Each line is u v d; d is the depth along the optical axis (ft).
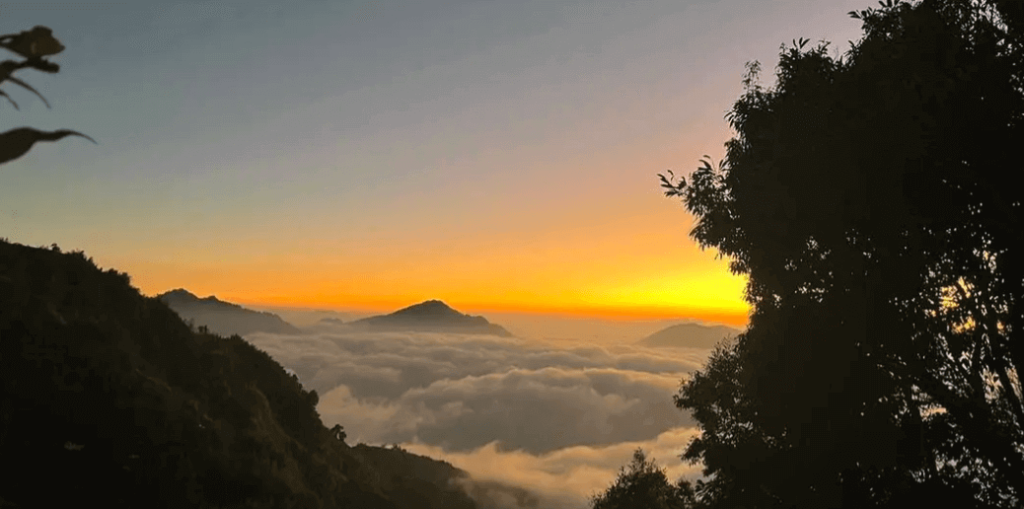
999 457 55.62
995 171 45.06
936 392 56.90
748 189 60.18
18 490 68.03
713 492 82.74
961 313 54.65
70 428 81.87
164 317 132.67
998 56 47.80
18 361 86.12
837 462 60.44
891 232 51.85
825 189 52.75
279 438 139.23
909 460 59.31
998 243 48.42
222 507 90.02
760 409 67.15
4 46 4.45
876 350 56.95
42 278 110.11
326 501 128.57
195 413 106.01
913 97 46.39
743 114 64.08
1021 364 51.62
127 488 79.05
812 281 60.34
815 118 53.88
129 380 96.48
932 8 52.42
